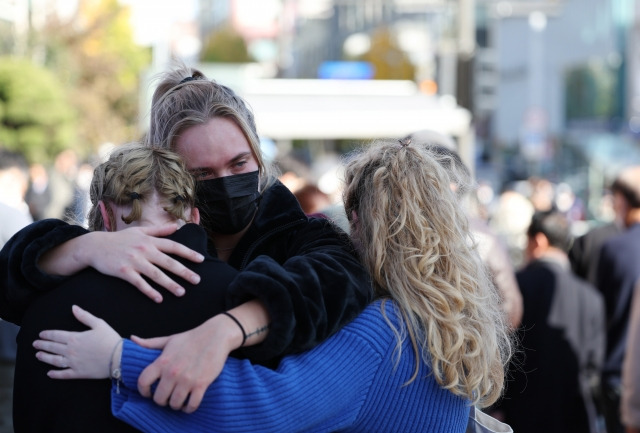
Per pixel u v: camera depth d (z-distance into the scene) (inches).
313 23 2741.1
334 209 121.6
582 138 1074.7
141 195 92.0
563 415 211.0
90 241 89.8
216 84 108.3
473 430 108.3
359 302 92.9
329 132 480.1
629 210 247.1
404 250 96.7
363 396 92.4
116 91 903.1
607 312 236.1
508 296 176.1
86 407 84.2
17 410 90.0
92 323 84.5
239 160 103.7
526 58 1109.1
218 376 83.2
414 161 101.1
